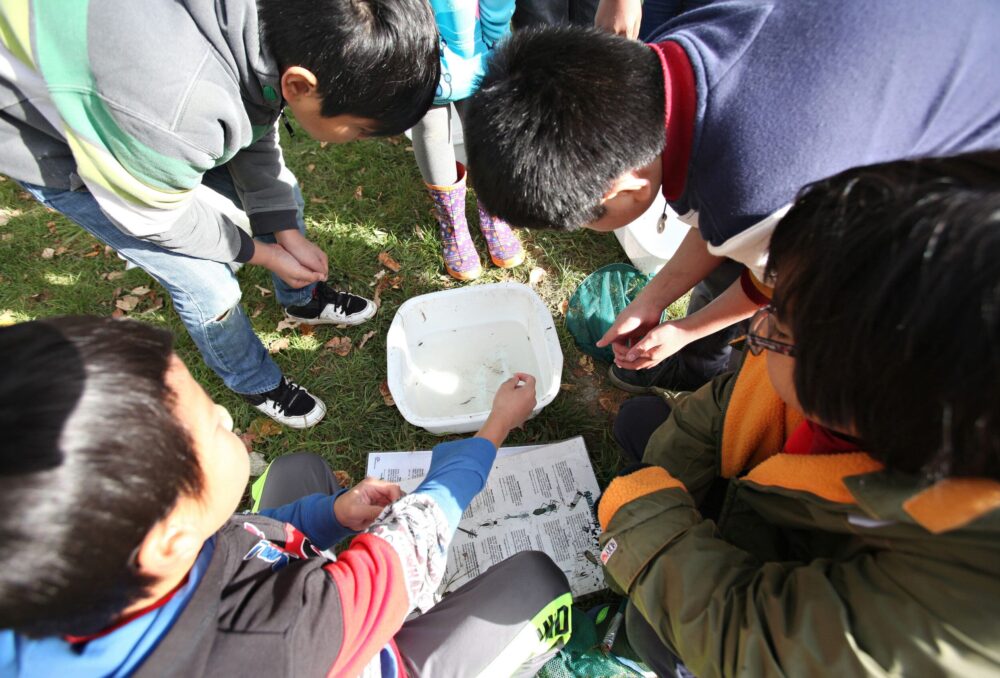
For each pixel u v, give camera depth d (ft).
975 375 1.52
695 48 2.91
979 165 1.84
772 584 2.71
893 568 2.26
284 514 4.16
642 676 4.39
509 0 4.83
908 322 1.60
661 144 2.97
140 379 1.85
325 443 6.07
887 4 2.70
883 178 1.90
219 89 3.40
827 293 1.82
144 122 3.20
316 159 8.34
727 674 2.69
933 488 1.86
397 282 7.18
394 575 2.86
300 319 6.80
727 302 4.28
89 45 3.00
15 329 1.82
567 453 5.59
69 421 1.64
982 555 1.95
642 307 4.88
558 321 6.86
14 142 3.59
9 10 2.96
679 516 3.30
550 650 4.04
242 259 4.68
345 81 3.46
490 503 5.32
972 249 1.52
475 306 6.47
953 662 1.98
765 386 3.51
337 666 2.51
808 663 2.35
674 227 6.96
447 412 6.11
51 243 7.79
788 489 2.91
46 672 1.97
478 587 3.94
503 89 2.97
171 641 2.08
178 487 1.91
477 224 7.56
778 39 2.80
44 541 1.60
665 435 4.42
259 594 2.38
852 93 2.65
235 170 4.93
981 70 2.72
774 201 2.78
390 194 7.95
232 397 6.37
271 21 3.31
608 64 2.88
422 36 3.51
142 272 7.46
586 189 2.92
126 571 1.85
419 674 3.60
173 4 3.17
